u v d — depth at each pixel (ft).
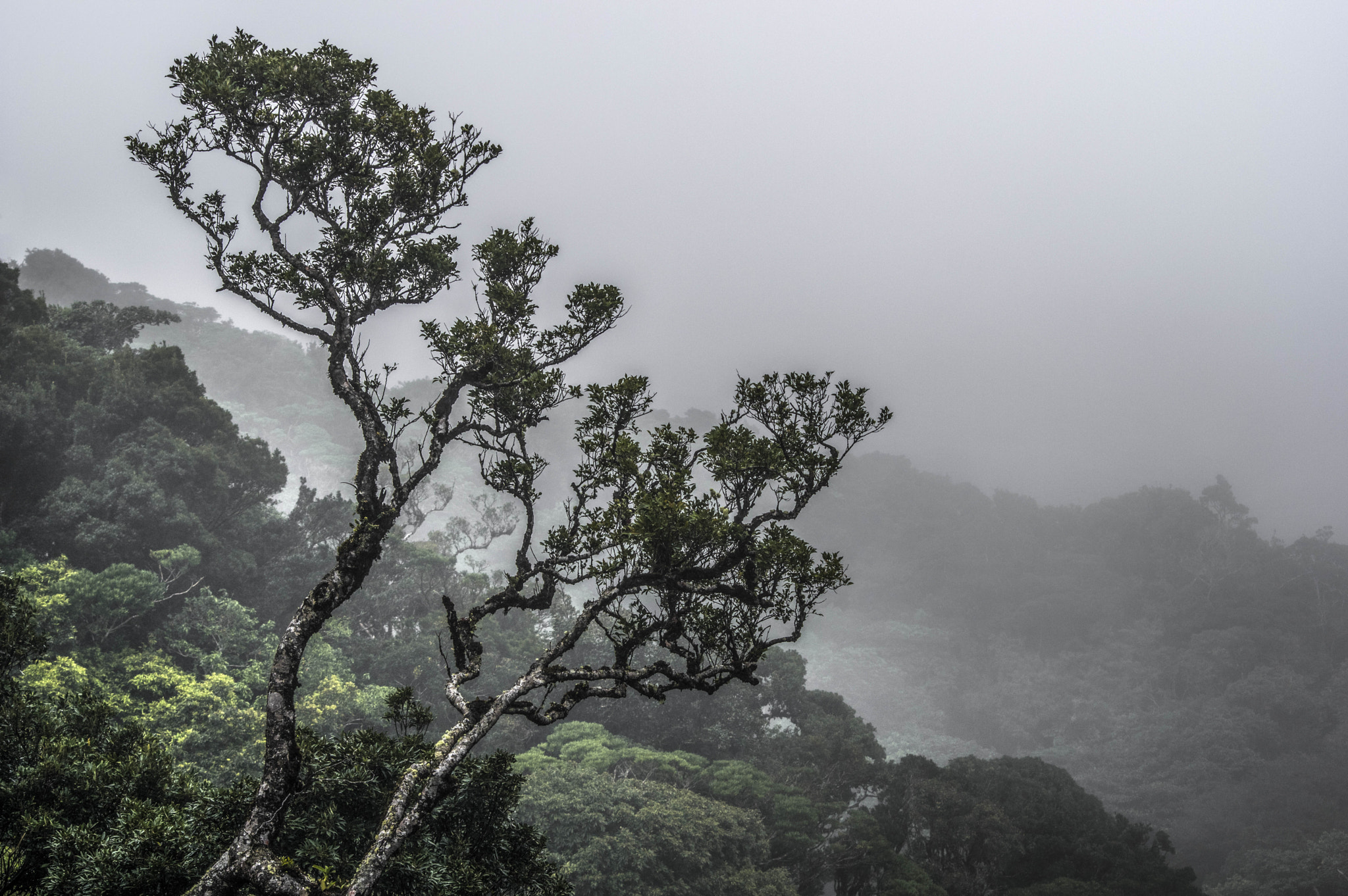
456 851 41.70
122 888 33.60
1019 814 144.66
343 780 41.09
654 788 115.14
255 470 165.78
